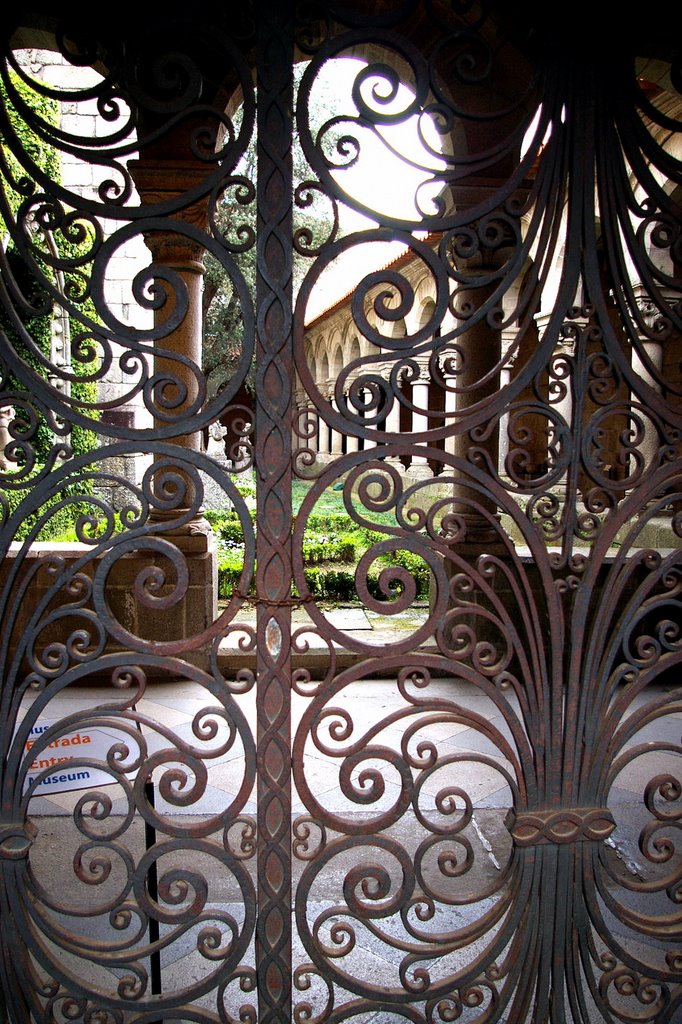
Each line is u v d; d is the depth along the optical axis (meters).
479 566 1.88
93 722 1.81
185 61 1.70
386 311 1.79
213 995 2.41
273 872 1.85
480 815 3.71
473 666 1.90
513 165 4.95
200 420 1.78
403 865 1.87
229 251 1.76
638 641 2.00
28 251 1.71
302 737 1.83
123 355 1.74
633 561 1.95
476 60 1.89
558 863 1.97
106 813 1.83
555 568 1.92
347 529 11.93
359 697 5.62
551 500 1.91
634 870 3.25
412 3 1.72
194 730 1.82
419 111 1.74
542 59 1.84
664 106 6.86
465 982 1.93
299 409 1.79
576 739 1.97
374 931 1.88
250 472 14.23
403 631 7.25
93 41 1.70
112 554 1.78
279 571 1.80
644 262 1.88
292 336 1.77
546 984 1.99
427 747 1.88
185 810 3.71
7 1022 1.87
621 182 1.88
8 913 1.85
